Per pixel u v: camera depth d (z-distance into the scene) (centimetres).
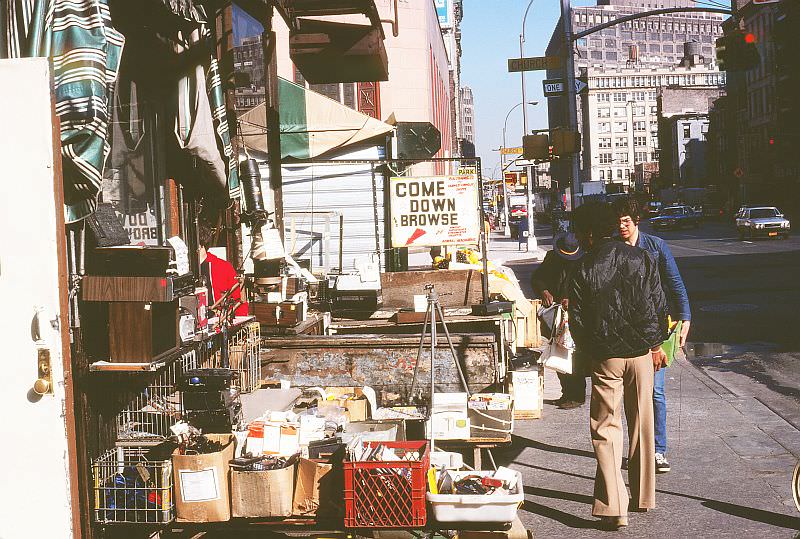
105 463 480
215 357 617
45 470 409
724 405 900
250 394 621
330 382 714
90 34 420
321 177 1445
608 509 548
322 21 1379
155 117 657
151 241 639
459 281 1020
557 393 995
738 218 4506
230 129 823
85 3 422
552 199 9856
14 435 408
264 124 1149
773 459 698
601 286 552
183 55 672
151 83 648
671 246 4116
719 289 2042
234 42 875
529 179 4428
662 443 670
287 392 629
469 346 712
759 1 1827
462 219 984
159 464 476
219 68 818
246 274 816
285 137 1423
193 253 713
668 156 15588
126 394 527
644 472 575
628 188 17838
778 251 3325
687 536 534
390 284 1016
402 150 1574
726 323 1506
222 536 518
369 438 540
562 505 603
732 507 586
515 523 494
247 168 834
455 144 7438
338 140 1438
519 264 3459
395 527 466
